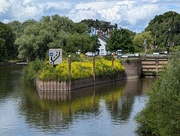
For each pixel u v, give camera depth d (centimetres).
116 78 10412
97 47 14900
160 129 3666
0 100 6881
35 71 9231
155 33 19288
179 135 3428
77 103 6688
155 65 11394
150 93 4084
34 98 7131
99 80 9462
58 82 7944
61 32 13312
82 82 8644
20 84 9088
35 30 13338
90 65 9206
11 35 18925
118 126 4941
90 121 5244
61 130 4778
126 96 7512
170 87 3553
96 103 6688
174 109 3397
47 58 11600
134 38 19062
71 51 12850
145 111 4225
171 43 14425
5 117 5506
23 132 4703
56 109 6103
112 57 10269
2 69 13762
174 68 3609
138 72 11200
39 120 5334
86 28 15812
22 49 13150
